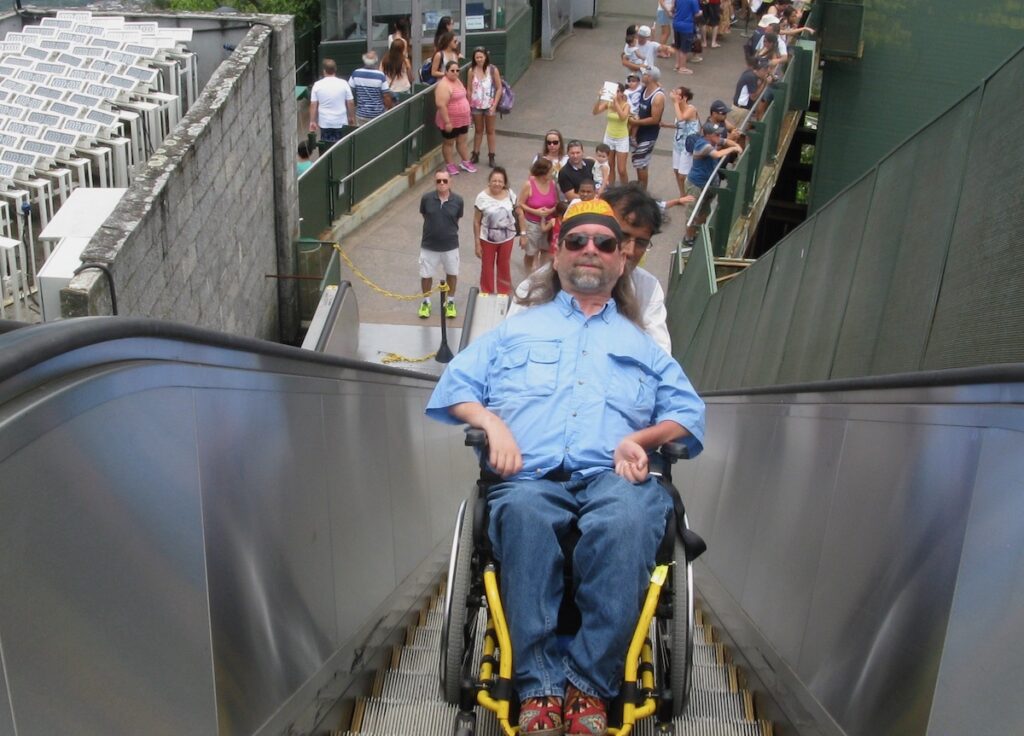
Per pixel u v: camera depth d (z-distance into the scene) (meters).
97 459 2.54
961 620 2.87
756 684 4.90
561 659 3.55
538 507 3.56
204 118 11.09
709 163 15.69
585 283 3.92
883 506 3.69
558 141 15.13
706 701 4.90
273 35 13.71
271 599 3.80
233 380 3.63
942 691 2.88
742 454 6.48
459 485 9.16
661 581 3.59
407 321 15.21
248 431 3.74
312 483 4.48
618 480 3.67
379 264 16.47
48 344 2.30
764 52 18.33
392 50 19.27
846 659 3.74
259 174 13.57
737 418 6.89
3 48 13.12
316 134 18.27
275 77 13.87
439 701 4.88
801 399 5.20
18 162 10.47
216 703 3.18
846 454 4.25
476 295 14.62
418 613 6.38
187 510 3.09
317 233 16.47
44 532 2.26
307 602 4.23
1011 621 2.59
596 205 3.97
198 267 10.96
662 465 3.98
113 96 12.11
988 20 16.22
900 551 3.44
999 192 5.27
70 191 10.84
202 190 10.96
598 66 24.05
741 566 5.79
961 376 3.13
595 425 3.81
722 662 5.68
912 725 3.05
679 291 14.52
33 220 10.89
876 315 6.68
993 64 16.44
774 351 9.05
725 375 10.80
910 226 6.48
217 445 3.42
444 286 13.91
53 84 12.27
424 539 7.01
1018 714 2.46
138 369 2.84
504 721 3.47
